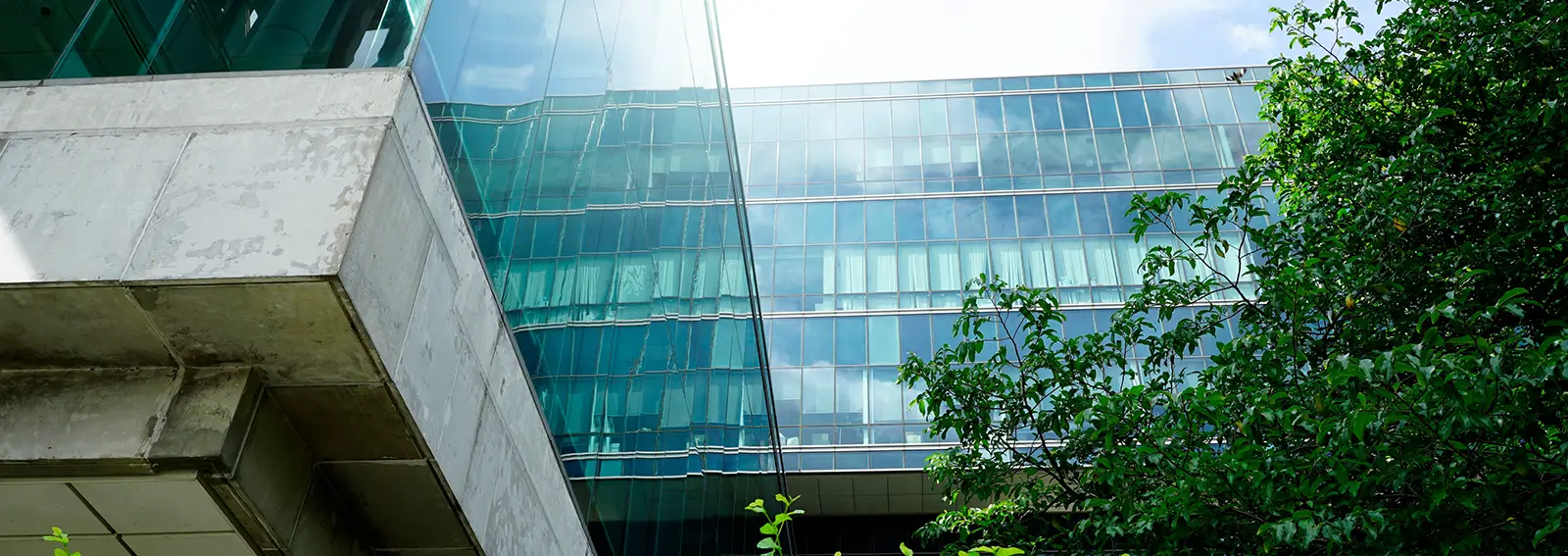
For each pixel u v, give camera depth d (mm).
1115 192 40625
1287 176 12820
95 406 6156
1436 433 7371
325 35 6773
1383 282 10109
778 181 42719
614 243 12141
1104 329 36281
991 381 12086
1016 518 12312
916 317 37844
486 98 8156
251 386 6285
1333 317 10719
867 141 43656
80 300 5770
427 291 6789
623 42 13094
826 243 40500
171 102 6398
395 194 6305
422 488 7199
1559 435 7488
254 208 5848
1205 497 8789
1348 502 8062
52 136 6246
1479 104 11539
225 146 6160
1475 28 11336
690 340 16219
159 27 6688
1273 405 8602
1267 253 11742
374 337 6000
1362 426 7039
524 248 8961
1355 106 12727
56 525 6645
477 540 7633
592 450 10828
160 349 6199
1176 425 9898
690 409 15852
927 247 39844
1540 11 11055
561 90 10234
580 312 10648
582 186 10883
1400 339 10234
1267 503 8180
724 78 23156
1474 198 10688
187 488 6238
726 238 20578
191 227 5809
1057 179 41344
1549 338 6930
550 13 9977
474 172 7824
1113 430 10125
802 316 38406
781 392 36344
